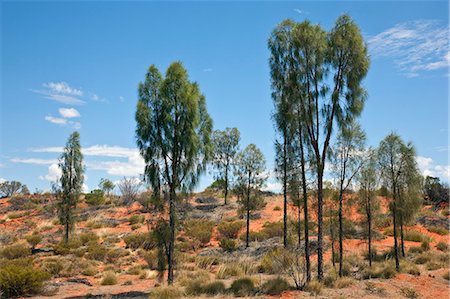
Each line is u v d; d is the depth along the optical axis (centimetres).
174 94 1881
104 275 2220
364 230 2833
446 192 4344
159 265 1859
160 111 1869
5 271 1767
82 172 3428
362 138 1845
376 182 1952
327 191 1989
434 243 2805
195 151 1881
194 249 3256
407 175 1892
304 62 1783
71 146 3394
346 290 1577
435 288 1587
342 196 1973
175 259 2078
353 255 2377
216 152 4538
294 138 1855
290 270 1902
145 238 3294
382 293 1505
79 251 3027
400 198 1914
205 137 1953
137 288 1897
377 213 2078
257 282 1764
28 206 6084
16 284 1750
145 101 1886
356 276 1898
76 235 3797
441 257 2252
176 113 1881
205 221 4088
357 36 1722
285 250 2262
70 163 3372
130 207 5353
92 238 3709
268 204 4947
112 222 4616
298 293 1524
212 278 2067
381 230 3181
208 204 5094
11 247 3038
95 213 5147
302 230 3062
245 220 4184
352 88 1744
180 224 1908
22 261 2417
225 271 2158
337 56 1756
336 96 1736
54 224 4662
